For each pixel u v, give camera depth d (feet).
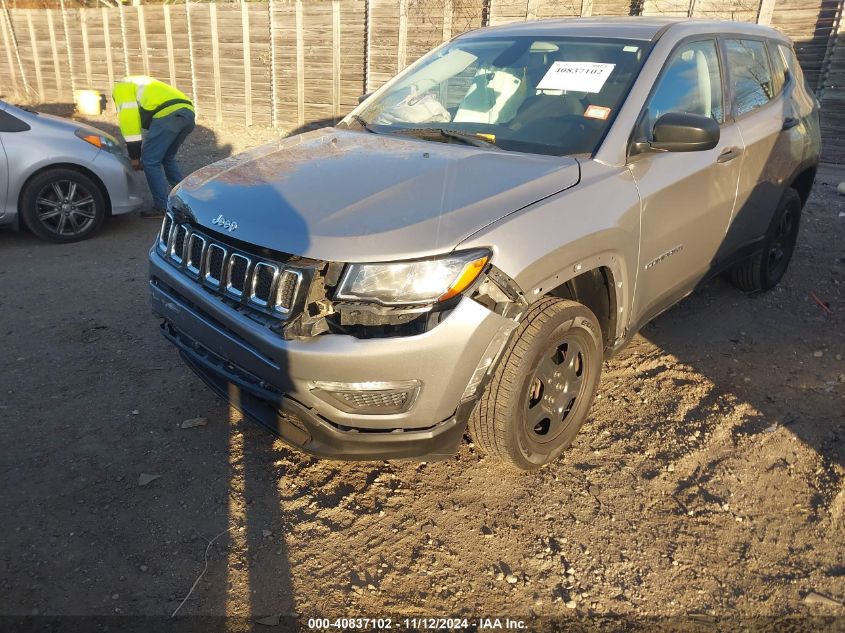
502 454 9.58
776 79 15.64
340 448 8.60
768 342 14.65
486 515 9.55
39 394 12.15
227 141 41.09
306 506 9.64
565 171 9.78
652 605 8.23
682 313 15.98
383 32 39.37
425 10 37.96
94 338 14.37
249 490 9.91
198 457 10.58
